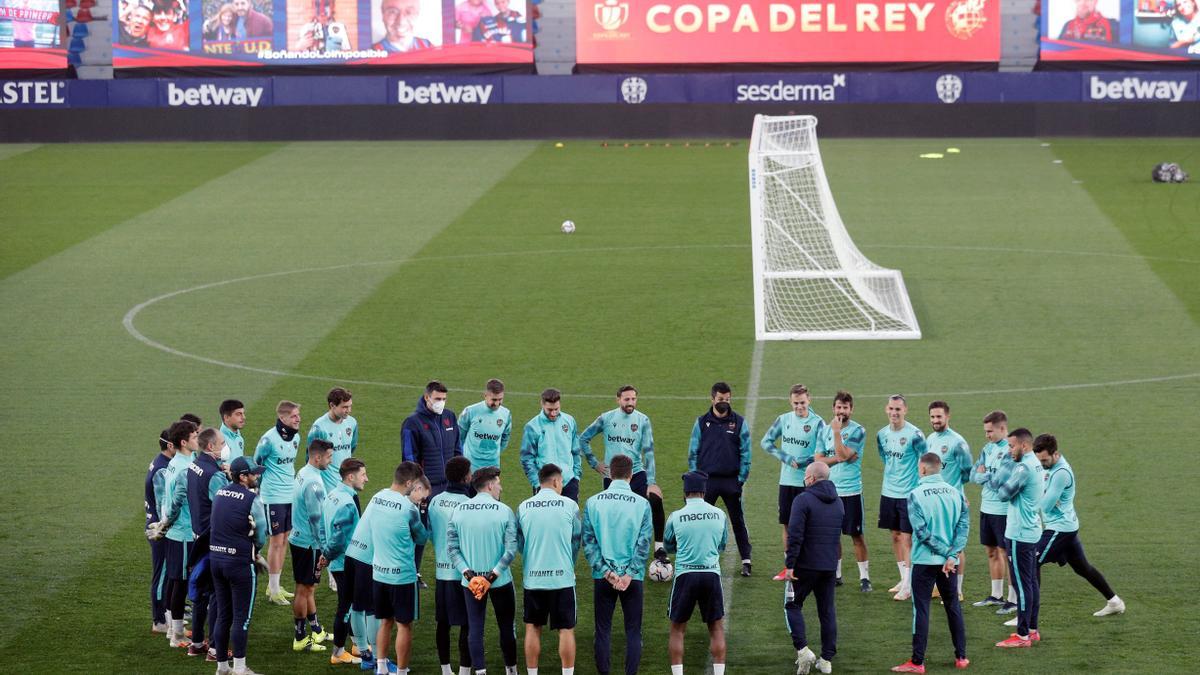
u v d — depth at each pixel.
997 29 75.50
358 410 32.38
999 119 74.12
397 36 76.56
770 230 50.38
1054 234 51.59
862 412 31.84
